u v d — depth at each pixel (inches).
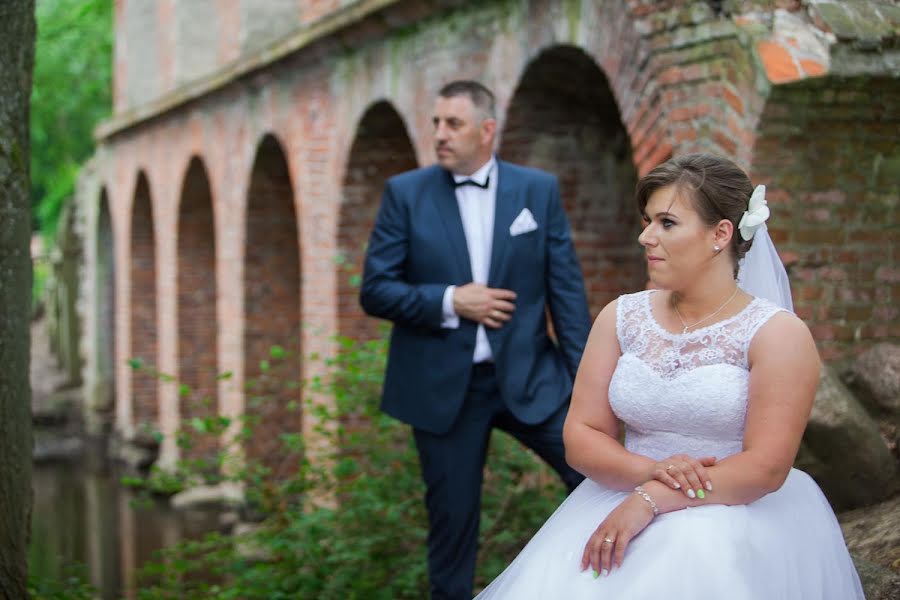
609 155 274.1
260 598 227.9
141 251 601.0
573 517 104.6
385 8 304.3
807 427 152.8
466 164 161.2
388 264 161.5
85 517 418.6
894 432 161.8
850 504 157.0
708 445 102.3
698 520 96.0
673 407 102.0
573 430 108.0
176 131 514.9
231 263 450.6
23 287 156.6
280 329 440.8
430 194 163.5
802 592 98.3
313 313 376.2
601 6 212.5
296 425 435.8
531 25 247.3
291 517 231.3
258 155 425.4
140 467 547.8
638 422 105.0
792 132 169.8
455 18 283.7
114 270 669.9
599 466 103.8
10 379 152.6
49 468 559.5
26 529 159.0
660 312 107.1
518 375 156.9
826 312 178.4
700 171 101.6
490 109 162.6
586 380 109.3
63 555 350.0
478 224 162.7
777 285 112.3
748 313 102.1
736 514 97.1
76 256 714.8
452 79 287.3
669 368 102.8
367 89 336.2
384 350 223.0
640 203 105.7
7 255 151.4
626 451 103.5
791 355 99.1
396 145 351.6
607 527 97.4
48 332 772.0
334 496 229.9
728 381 100.4
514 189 162.1
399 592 208.8
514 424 159.9
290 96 393.1
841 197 176.4
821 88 163.6
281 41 378.9
